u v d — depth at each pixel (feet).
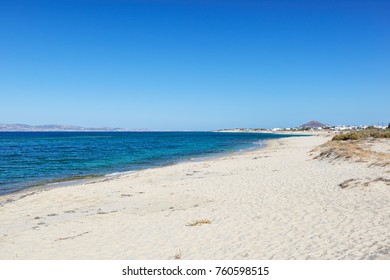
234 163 95.66
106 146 225.15
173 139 372.79
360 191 44.50
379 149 106.73
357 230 28.94
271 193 49.47
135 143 271.08
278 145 208.54
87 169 101.35
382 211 34.19
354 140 148.46
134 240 31.76
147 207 46.78
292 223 33.09
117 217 41.09
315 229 30.50
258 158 108.78
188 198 51.03
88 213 45.11
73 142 286.46
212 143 268.82
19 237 34.99
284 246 27.02
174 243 30.12
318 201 41.70
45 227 38.47
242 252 26.66
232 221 35.60
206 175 75.15
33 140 329.11
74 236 34.27
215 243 29.25
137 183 67.15
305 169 72.54
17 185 73.67
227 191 53.83
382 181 47.37
